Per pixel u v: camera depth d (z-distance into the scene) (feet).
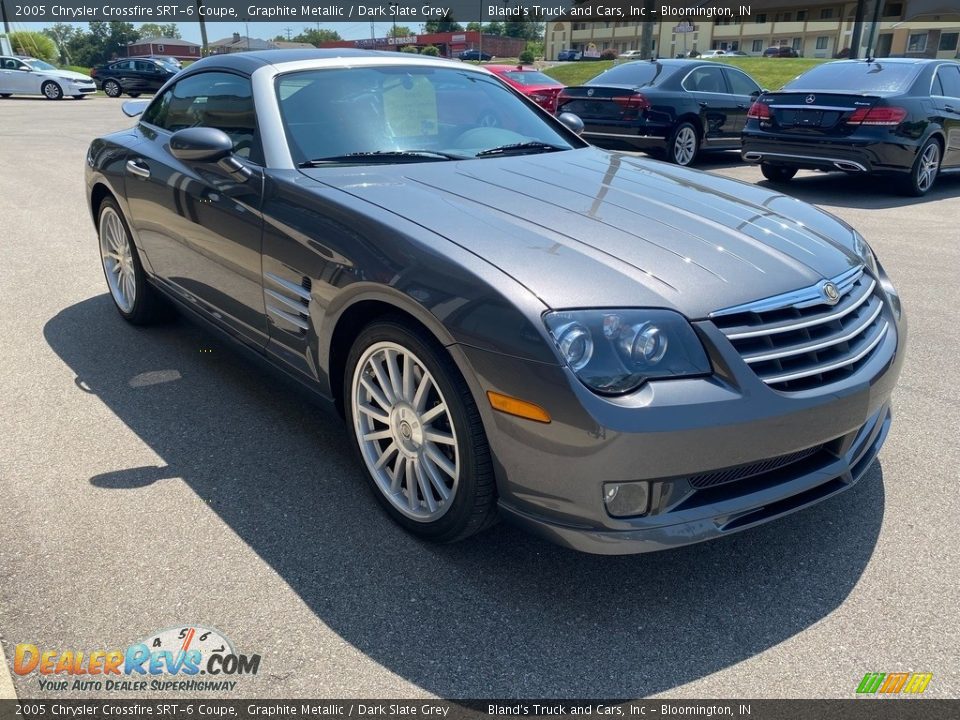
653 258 7.62
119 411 11.32
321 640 7.02
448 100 11.83
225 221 10.30
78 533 8.42
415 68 12.11
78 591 7.54
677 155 35.60
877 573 8.00
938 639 7.09
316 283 8.73
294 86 10.85
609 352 6.72
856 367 7.92
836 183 32.37
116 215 13.99
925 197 29.25
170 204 11.68
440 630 7.18
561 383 6.62
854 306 8.14
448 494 7.89
